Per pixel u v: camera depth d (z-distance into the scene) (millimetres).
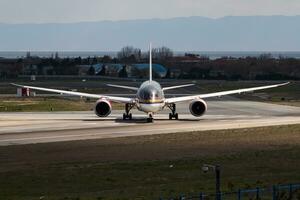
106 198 106312
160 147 165500
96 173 130250
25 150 160125
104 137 183500
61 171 132125
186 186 117250
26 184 119812
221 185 117875
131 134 190000
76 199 105750
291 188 104812
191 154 154500
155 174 129625
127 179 124750
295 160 146250
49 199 106000
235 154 154500
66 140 177500
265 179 124188
